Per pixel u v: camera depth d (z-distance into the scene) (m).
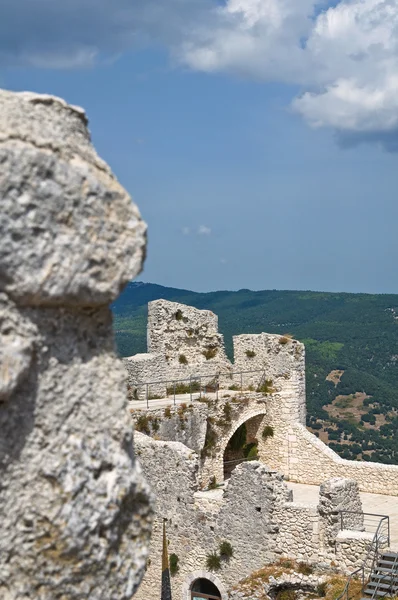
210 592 27.98
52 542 5.94
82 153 6.63
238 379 37.16
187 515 27.75
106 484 6.24
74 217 6.16
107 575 6.20
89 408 6.30
